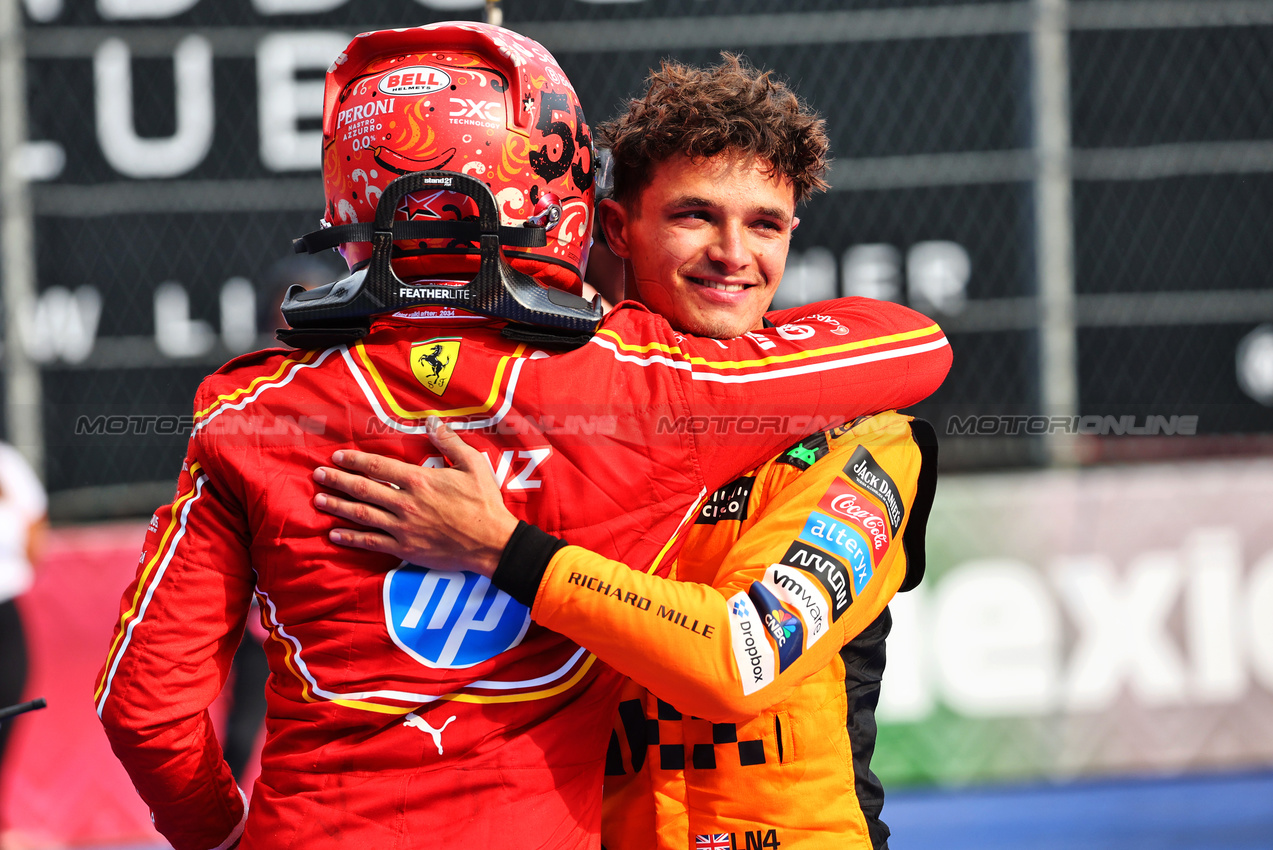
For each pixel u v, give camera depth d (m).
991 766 13.30
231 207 15.82
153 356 15.64
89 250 15.71
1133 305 16.14
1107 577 13.40
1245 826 12.02
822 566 4.00
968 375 16.14
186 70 15.88
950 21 15.63
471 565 3.80
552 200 4.17
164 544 4.02
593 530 3.94
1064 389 14.74
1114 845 11.65
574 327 3.98
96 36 15.78
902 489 4.36
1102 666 13.37
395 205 3.84
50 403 15.46
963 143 16.30
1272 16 16.36
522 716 3.89
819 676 4.39
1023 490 13.41
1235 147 15.84
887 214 16.67
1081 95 16.81
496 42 4.07
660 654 3.76
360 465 3.83
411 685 3.78
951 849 11.64
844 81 16.27
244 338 15.88
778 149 4.48
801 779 4.28
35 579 12.50
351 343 4.02
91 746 12.55
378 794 3.75
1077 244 16.72
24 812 12.35
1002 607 13.35
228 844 4.55
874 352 4.36
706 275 4.52
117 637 4.03
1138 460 14.91
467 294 3.87
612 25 15.62
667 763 4.39
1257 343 16.56
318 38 16.00
